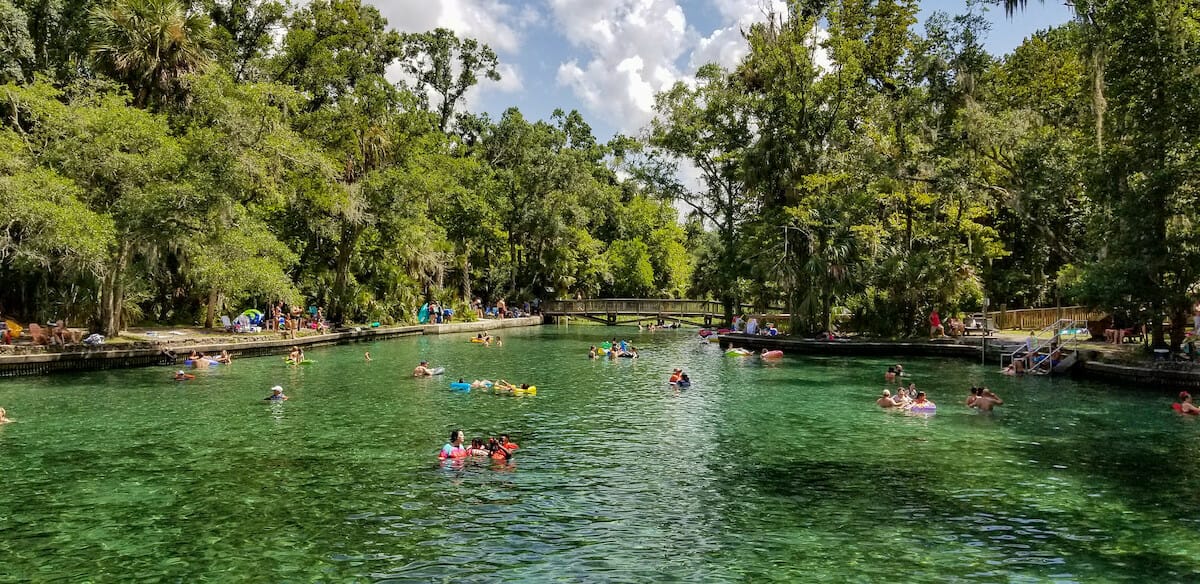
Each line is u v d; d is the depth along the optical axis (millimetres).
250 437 16078
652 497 12000
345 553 9492
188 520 10680
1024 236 46844
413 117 45625
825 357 33938
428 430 17031
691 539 10117
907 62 43469
